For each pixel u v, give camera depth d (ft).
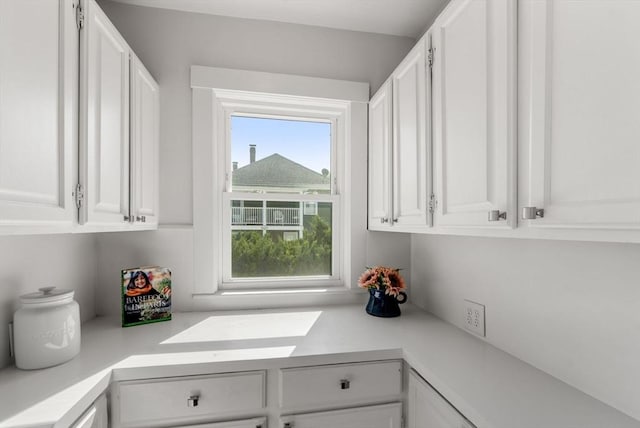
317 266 6.15
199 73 5.28
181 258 5.27
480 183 2.79
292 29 5.69
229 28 5.48
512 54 2.37
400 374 3.84
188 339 4.08
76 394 2.79
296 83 5.60
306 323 4.73
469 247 4.32
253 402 3.54
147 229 4.71
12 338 3.31
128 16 5.18
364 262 5.90
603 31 1.73
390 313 5.04
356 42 5.92
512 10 2.36
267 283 5.85
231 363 3.47
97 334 4.23
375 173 5.49
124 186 3.88
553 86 2.05
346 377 3.72
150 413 3.33
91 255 4.89
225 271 5.73
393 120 4.72
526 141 2.27
